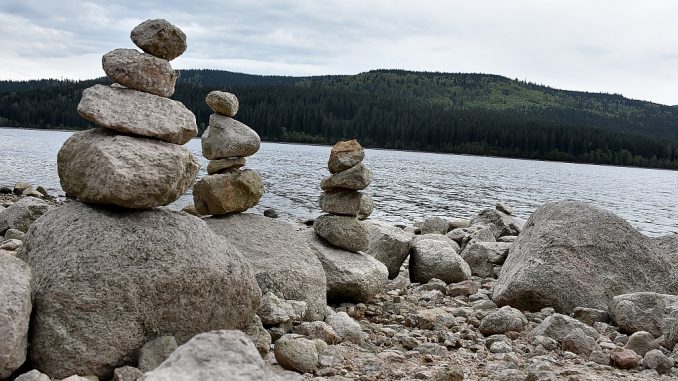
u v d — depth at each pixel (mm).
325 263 9586
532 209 36562
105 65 6816
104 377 5887
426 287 11656
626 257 10508
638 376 6902
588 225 10773
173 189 6574
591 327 8656
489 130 133250
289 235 9156
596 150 130500
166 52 7090
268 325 7508
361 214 12906
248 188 9367
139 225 6418
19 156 55312
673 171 124812
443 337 8094
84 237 6191
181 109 6965
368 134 133750
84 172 6512
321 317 8445
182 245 6391
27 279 5633
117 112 6621
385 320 9000
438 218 20688
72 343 5777
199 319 6371
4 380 5379
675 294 10320
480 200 39938
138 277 6062
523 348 7871
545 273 10094
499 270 13711
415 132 133000
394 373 6512
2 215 15688
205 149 9398
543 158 129375
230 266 6578
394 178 53406
